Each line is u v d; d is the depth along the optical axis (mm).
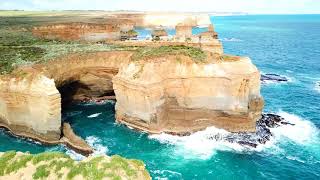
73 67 49188
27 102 40250
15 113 41438
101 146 39500
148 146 39438
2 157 23859
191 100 42562
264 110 51469
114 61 50250
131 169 22156
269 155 37000
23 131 41562
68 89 51281
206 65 42031
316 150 38188
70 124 45469
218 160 36062
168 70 42969
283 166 34969
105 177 21156
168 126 43125
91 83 52281
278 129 43312
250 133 41594
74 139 39469
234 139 40281
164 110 43188
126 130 43812
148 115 42062
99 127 44781
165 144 39906
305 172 33969
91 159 23125
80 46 58375
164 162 35781
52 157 23547
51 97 38750
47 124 39531
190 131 42438
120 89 44906
